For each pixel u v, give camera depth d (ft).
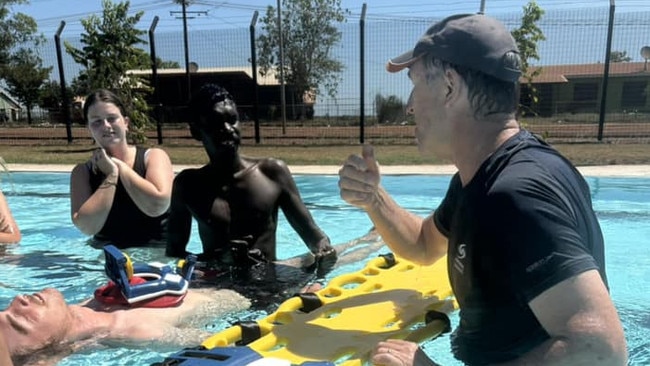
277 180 10.93
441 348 6.63
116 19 45.34
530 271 4.26
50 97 82.99
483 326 5.12
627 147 35.73
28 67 95.40
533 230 4.27
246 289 9.55
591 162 27.68
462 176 5.29
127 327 7.46
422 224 7.20
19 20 112.68
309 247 11.23
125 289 7.78
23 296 7.23
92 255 12.96
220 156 10.29
